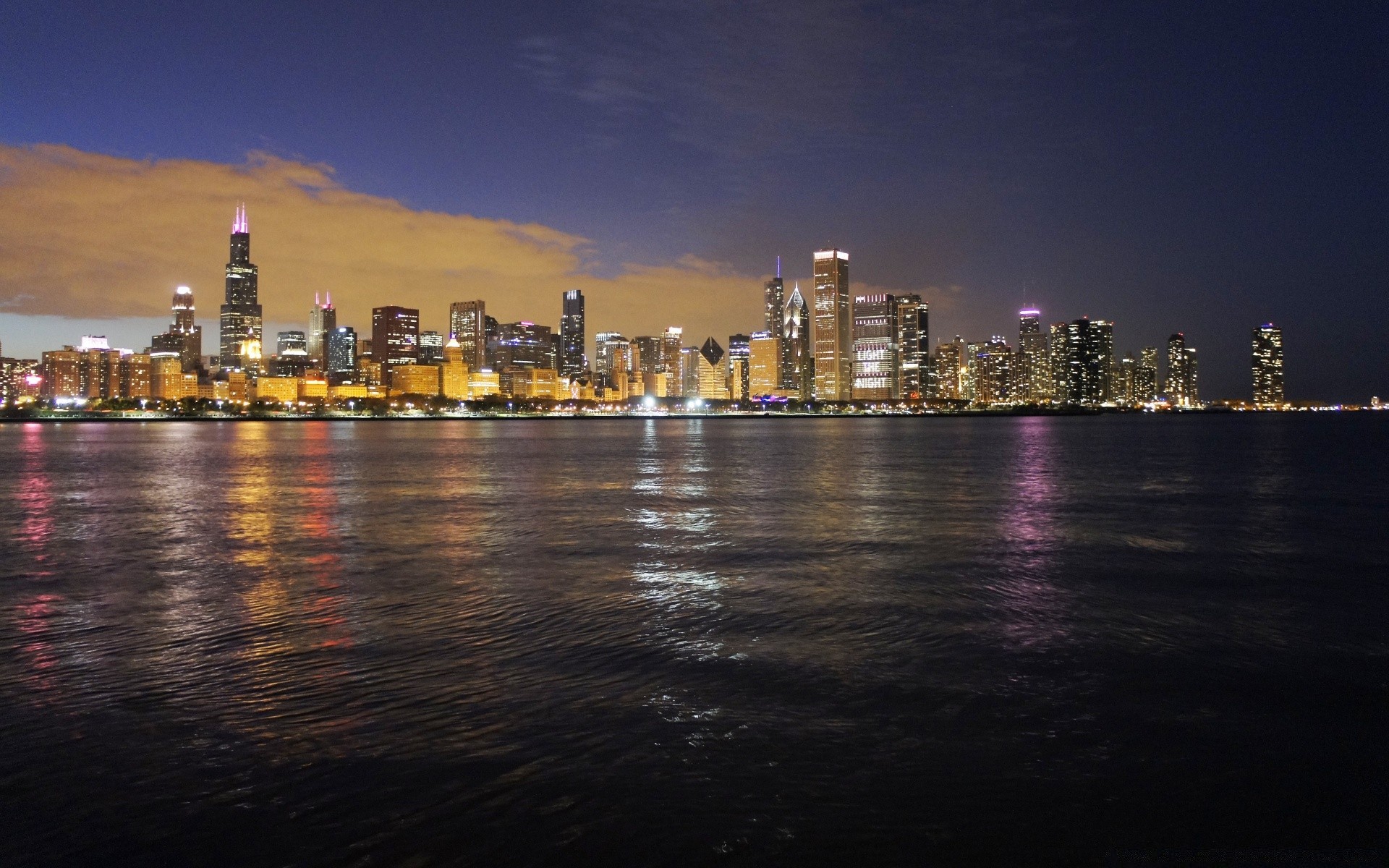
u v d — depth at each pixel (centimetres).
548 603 2516
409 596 2633
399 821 1182
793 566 3198
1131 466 9694
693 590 2727
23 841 1138
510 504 5625
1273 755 1395
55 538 4066
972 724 1519
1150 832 1169
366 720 1535
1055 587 2770
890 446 15800
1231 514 4953
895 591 2705
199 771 1328
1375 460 10819
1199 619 2317
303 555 3509
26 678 1783
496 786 1277
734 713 1568
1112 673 1812
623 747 1411
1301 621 2291
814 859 1097
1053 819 1198
